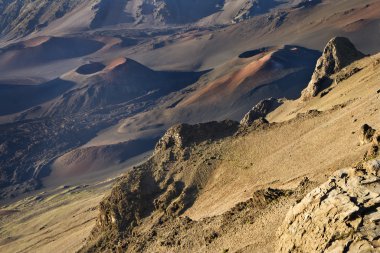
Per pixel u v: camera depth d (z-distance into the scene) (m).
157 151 131.75
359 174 42.69
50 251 157.62
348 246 34.50
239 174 104.94
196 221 83.06
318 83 171.75
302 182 67.31
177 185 114.56
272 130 116.69
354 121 89.62
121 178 127.00
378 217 35.44
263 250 49.56
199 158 119.69
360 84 132.12
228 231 66.12
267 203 66.56
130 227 113.44
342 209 38.22
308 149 93.69
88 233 151.75
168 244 79.25
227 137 124.75
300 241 41.00
